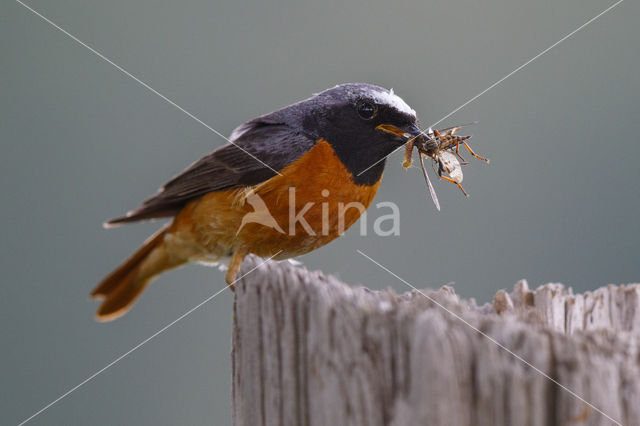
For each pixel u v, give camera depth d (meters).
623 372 3.00
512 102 15.50
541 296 5.20
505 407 3.00
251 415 4.04
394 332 3.27
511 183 14.40
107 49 15.77
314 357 3.61
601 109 15.40
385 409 3.27
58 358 13.07
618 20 16.34
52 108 15.05
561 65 16.00
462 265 13.07
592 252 13.69
